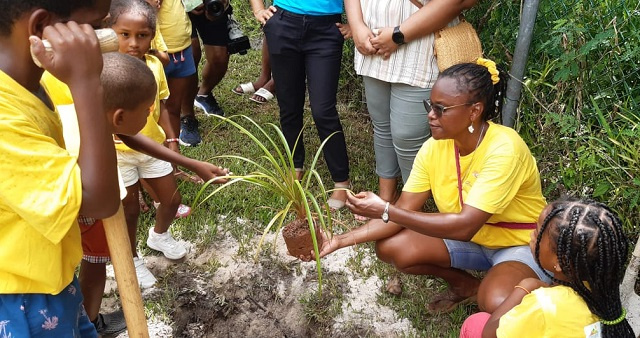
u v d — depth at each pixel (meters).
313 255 2.79
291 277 3.35
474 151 2.62
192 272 3.39
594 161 3.06
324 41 3.67
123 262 1.69
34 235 1.59
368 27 3.35
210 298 3.25
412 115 3.35
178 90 4.17
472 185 2.65
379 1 3.26
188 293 3.26
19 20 1.43
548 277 2.62
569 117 3.14
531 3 3.06
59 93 2.40
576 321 1.94
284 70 3.80
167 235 3.38
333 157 3.84
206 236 3.58
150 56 3.28
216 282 3.33
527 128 3.48
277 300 3.25
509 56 3.53
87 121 1.42
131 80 2.09
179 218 3.71
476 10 3.73
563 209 1.95
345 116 4.84
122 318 2.95
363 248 3.49
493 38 3.63
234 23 4.62
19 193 1.45
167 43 3.97
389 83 3.45
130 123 2.19
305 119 4.83
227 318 3.21
